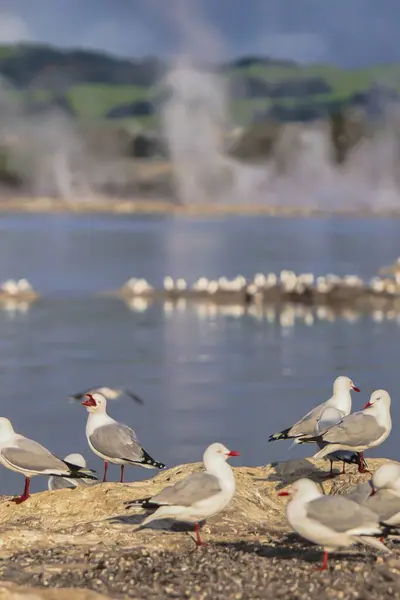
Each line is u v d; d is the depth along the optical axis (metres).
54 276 99.31
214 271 104.69
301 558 16.39
